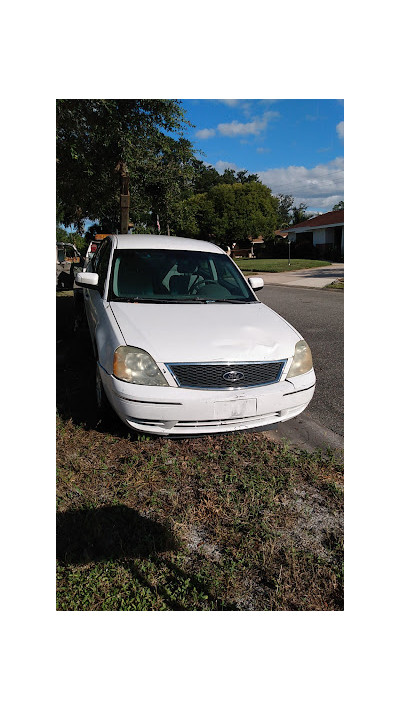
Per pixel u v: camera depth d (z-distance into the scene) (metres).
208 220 42.41
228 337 3.32
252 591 2.21
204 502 2.78
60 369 5.28
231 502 2.79
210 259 4.61
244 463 3.24
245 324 3.58
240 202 42.44
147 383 3.05
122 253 4.36
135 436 3.54
